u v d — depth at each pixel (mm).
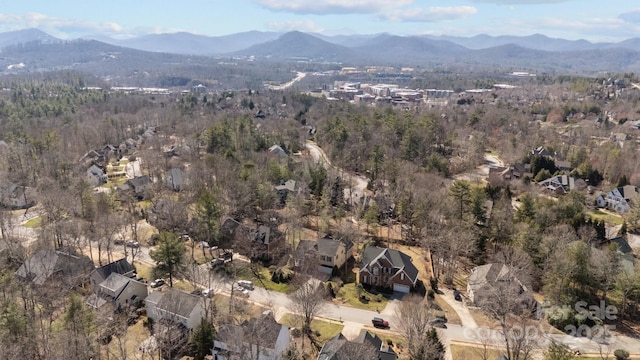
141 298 64375
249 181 98625
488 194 99000
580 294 64062
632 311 62719
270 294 67250
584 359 52281
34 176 113938
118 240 84500
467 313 62594
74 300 53094
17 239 77625
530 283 66125
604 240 80500
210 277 68375
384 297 67125
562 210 85562
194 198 101938
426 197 87562
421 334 49781
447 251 73750
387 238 88500
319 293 60688
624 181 114125
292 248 79500
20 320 48406
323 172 107375
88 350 46906
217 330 55344
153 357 51406
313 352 53125
